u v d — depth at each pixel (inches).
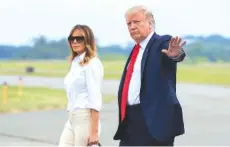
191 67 7450.8
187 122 856.3
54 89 1891.0
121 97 261.3
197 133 701.9
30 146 569.0
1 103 1173.7
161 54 245.6
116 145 577.6
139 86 250.8
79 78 282.8
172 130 243.0
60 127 747.4
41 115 935.7
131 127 254.7
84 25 287.1
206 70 5959.6
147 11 253.1
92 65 281.0
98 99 281.4
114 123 808.3
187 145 587.2
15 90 1755.7
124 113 257.3
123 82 262.5
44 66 7564.0
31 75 4025.6
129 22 253.8
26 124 783.7
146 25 252.4
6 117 893.2
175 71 248.5
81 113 283.7
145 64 248.5
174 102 242.5
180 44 234.8
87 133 284.8
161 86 244.1
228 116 971.9
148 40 252.7
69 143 294.2
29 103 1192.8
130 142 255.9
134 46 259.4
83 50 285.9
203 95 1785.2
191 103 1363.2
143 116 249.6
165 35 250.2
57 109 1074.1
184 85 2800.2
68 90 288.8
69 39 288.0
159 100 243.6
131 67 255.4
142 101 248.2
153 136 241.9
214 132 714.8
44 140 616.1
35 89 1862.7
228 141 621.9
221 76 4254.4
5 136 646.5
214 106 1251.8
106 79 3383.4
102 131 703.1
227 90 2218.3
